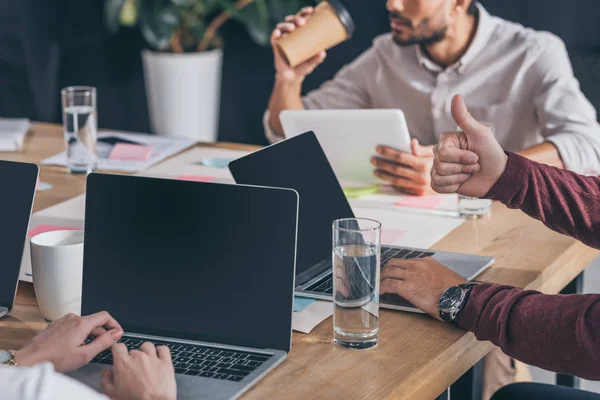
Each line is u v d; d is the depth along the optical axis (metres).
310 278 1.42
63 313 1.28
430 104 2.52
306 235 1.47
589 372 1.12
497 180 1.42
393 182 1.95
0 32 4.65
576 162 2.13
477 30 2.43
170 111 4.40
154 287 1.23
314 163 1.57
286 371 1.11
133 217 1.25
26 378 0.64
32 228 1.67
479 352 1.27
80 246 1.27
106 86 4.76
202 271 1.21
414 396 1.10
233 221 1.20
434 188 1.45
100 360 1.13
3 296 1.33
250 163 1.48
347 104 2.68
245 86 4.58
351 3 4.19
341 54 4.28
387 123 1.86
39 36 4.67
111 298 1.25
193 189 1.23
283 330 1.16
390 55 2.59
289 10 4.36
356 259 1.16
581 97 2.34
